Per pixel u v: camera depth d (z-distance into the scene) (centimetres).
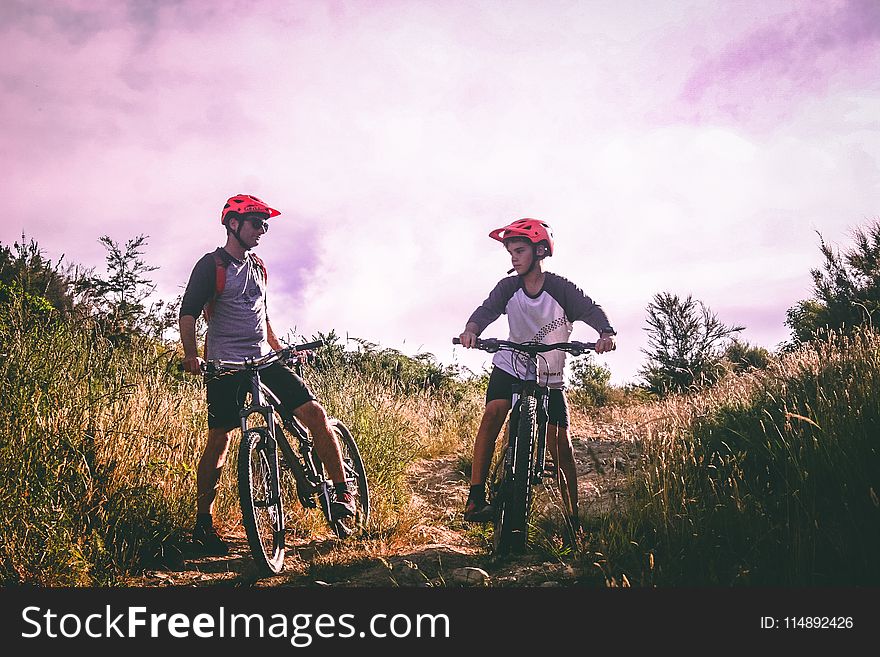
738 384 652
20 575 334
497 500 394
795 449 392
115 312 632
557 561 380
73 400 418
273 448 402
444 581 358
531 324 421
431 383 1091
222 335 435
